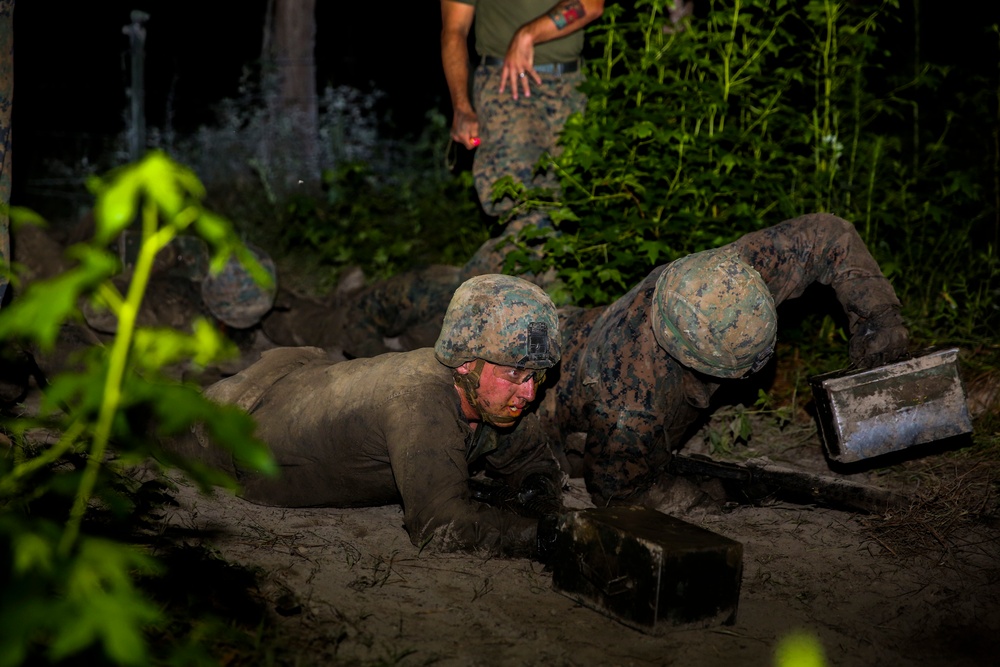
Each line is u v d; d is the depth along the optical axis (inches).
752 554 141.9
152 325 223.6
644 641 111.3
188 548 123.0
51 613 58.3
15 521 64.7
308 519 147.9
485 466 160.9
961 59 327.6
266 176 380.2
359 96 442.0
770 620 119.6
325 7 511.5
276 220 356.8
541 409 155.9
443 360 134.4
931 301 234.7
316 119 424.2
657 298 139.4
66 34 484.7
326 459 145.3
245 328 233.0
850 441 147.8
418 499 132.0
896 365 148.1
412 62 507.8
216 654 99.7
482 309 131.8
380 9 510.3
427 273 218.8
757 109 229.6
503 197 219.1
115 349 59.9
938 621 122.9
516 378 132.8
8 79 152.5
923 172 246.7
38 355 167.2
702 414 174.9
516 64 207.9
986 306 226.8
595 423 146.5
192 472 68.4
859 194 238.4
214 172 392.8
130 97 413.1
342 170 333.4
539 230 210.4
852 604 126.6
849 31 234.1
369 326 219.9
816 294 223.0
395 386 137.8
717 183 209.8
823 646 113.7
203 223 58.3
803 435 195.2
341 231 327.3
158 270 233.5
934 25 329.1
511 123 216.1
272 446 149.3
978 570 137.9
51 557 62.6
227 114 423.2
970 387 199.5
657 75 236.2
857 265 153.7
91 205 384.8
